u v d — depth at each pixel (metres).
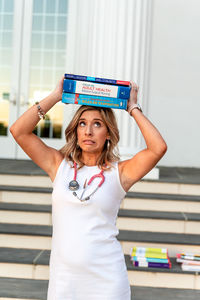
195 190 4.46
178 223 3.89
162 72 6.42
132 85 1.74
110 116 1.76
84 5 6.37
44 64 6.50
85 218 1.67
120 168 1.76
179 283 3.22
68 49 6.45
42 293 2.97
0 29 6.51
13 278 3.25
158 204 4.20
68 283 1.64
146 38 4.96
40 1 6.44
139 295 3.03
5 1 6.48
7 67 6.53
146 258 3.29
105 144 1.80
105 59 4.91
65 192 1.69
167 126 6.47
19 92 6.52
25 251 3.54
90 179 1.71
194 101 6.44
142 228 3.91
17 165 5.38
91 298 1.64
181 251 3.58
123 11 4.84
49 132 6.50
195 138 6.46
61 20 6.43
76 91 1.71
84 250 1.64
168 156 6.48
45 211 3.94
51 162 1.80
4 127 6.53
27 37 6.48
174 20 6.39
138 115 1.72
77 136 1.81
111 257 1.67
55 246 1.69
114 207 1.73
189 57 6.40
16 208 3.99
